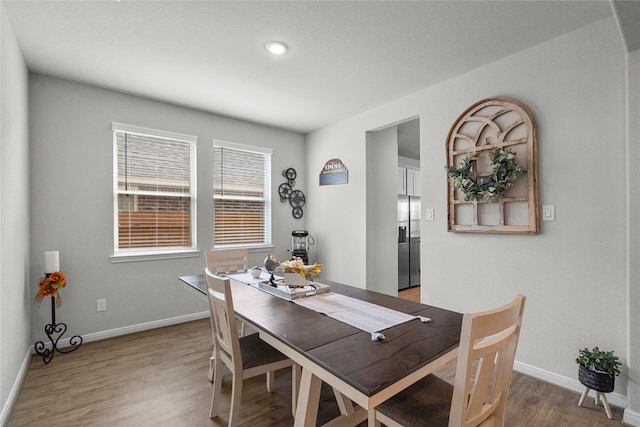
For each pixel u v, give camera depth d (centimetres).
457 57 247
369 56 246
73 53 242
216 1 184
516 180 238
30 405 197
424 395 133
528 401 201
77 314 293
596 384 187
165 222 349
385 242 401
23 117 244
